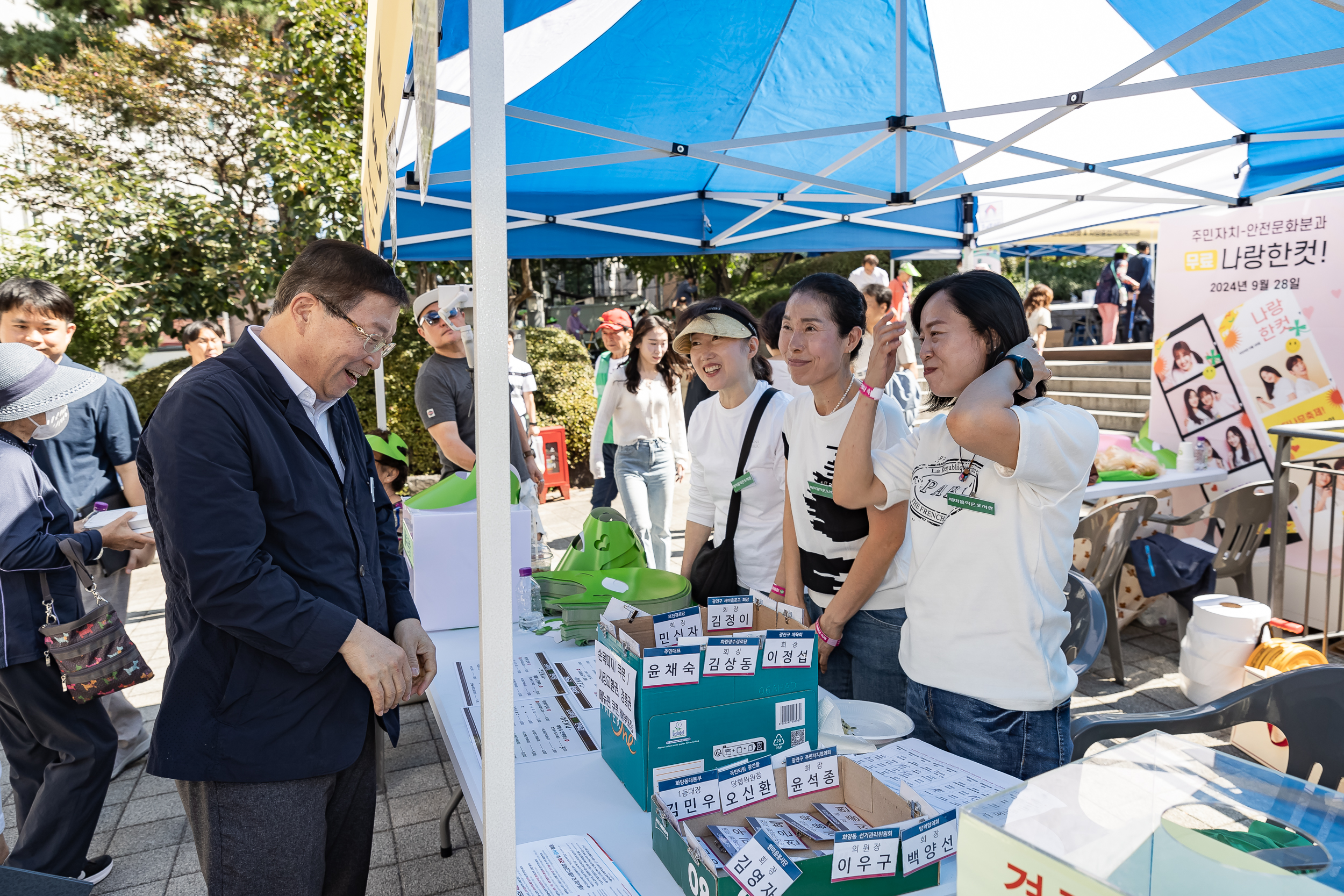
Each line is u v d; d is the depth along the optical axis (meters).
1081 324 13.38
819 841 1.14
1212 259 4.58
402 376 8.30
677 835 1.14
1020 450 1.36
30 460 2.29
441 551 2.32
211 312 7.95
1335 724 1.67
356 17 7.88
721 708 1.37
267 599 1.44
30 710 2.31
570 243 4.54
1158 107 3.57
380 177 1.89
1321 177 3.95
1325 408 4.15
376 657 1.53
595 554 2.40
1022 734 1.51
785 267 16.55
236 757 1.51
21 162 8.07
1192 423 4.77
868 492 1.90
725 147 3.11
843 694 2.30
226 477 1.43
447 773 3.21
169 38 8.30
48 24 9.52
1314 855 0.78
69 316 3.07
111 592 3.06
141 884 2.56
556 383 8.95
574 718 1.72
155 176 8.13
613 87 3.31
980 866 0.82
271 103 7.80
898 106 3.06
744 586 2.49
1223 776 0.90
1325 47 2.78
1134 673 3.89
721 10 2.86
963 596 1.55
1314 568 4.12
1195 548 3.96
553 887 1.14
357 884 1.86
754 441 2.41
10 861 2.34
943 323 1.54
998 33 3.16
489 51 0.97
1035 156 3.52
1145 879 0.77
